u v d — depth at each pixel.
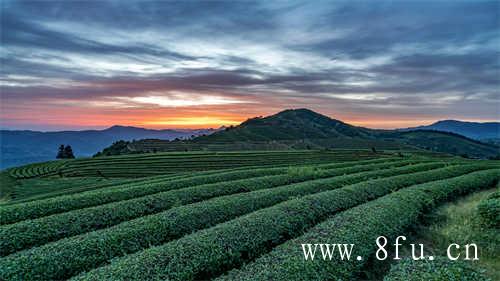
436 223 17.69
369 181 26.59
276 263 9.91
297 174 34.31
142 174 69.56
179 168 73.88
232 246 12.50
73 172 75.00
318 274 9.60
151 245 14.32
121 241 13.68
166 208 21.61
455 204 23.31
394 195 20.06
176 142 157.38
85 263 12.22
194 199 23.89
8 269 10.95
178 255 11.09
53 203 21.98
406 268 9.73
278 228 14.73
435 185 24.73
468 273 9.34
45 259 11.62
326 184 27.38
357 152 101.06
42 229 15.94
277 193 22.91
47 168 82.00
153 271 9.99
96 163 84.31
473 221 16.02
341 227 13.05
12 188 59.09
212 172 47.09
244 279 9.04
